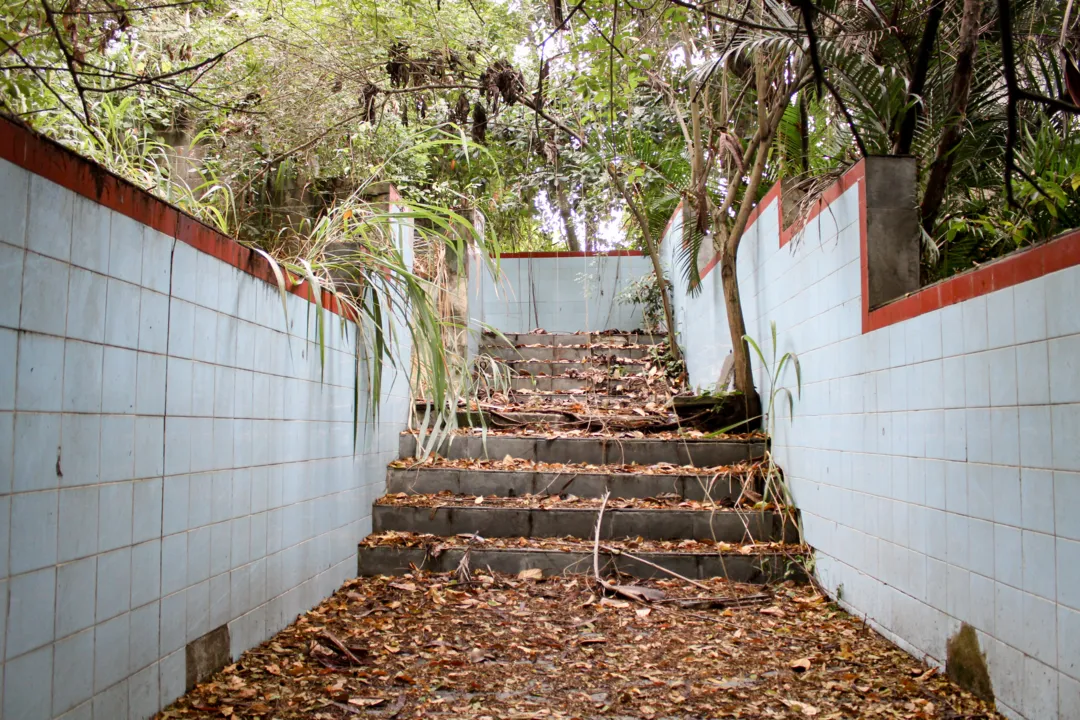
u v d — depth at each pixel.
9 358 1.75
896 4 4.08
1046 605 2.28
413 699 2.75
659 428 5.65
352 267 4.33
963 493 2.75
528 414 5.86
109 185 2.14
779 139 5.59
